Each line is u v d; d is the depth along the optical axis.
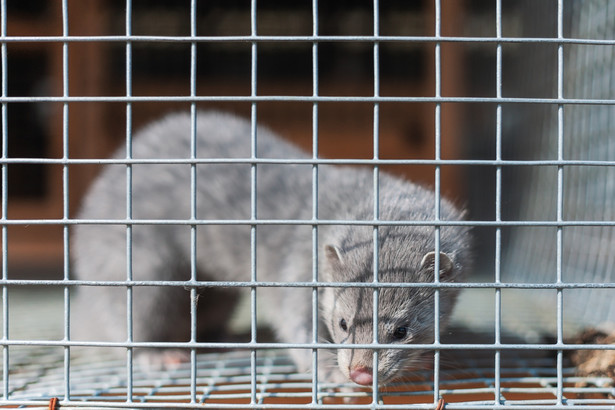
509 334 0.82
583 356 0.72
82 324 0.83
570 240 0.93
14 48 1.36
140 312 0.81
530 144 1.05
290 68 1.46
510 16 1.12
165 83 1.43
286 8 1.43
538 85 0.99
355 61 1.46
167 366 0.78
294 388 0.71
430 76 1.38
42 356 0.79
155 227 0.82
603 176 0.85
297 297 0.77
